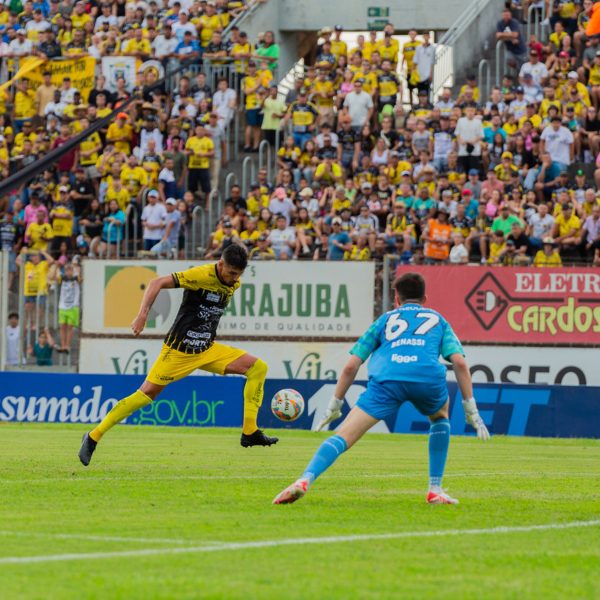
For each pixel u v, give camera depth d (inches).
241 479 946.7
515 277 1875.0
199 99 2532.0
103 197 2413.9
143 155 2479.1
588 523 692.1
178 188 2423.7
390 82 2479.1
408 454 1333.7
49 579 482.9
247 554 551.8
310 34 3184.1
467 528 657.6
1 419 1943.9
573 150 2266.2
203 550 561.3
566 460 1275.8
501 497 832.9
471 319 1886.1
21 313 2023.9
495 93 2363.4
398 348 734.5
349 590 469.1
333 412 741.9
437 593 466.9
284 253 2091.5
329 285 1941.4
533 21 2613.2
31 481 905.5
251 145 2554.1
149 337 1996.8
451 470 1109.7
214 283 957.8
